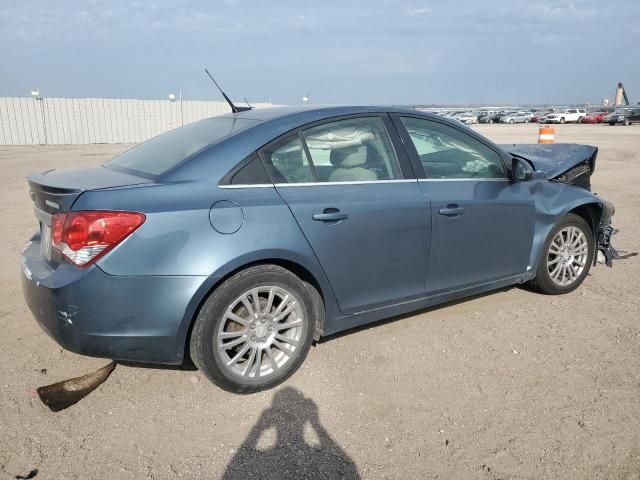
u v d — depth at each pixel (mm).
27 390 3350
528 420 3082
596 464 2727
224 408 3203
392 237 3715
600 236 5441
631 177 12375
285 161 3463
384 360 3750
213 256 3043
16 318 4383
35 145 28656
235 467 2713
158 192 3086
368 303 3746
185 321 3039
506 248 4410
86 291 2900
